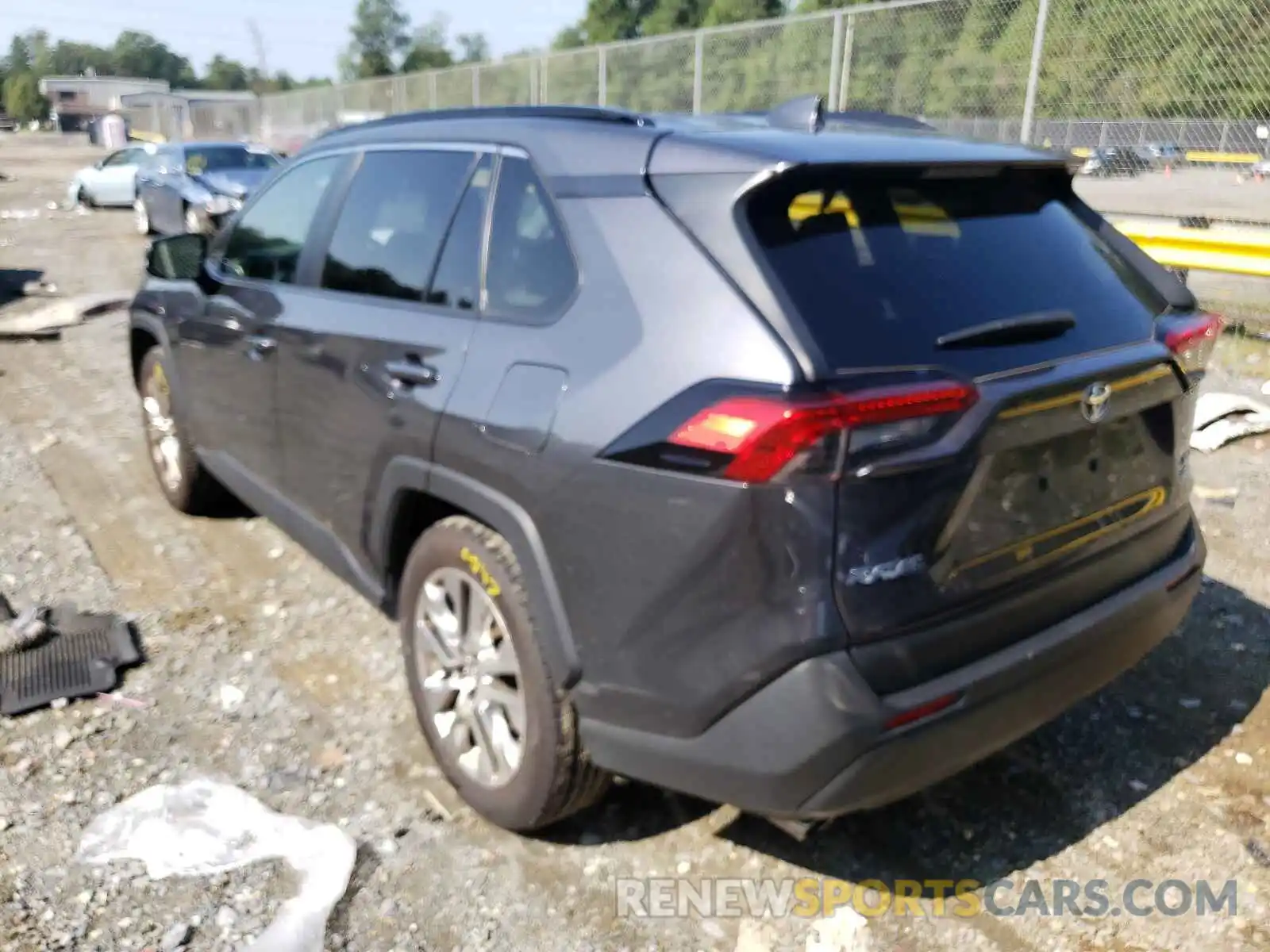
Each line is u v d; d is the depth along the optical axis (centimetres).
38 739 336
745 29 1236
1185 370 287
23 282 1212
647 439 234
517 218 291
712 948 262
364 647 401
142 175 1700
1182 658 398
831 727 221
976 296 251
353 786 318
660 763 248
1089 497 264
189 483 498
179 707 358
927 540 227
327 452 354
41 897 268
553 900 276
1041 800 319
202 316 439
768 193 242
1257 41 846
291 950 255
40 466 594
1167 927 270
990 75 999
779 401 216
